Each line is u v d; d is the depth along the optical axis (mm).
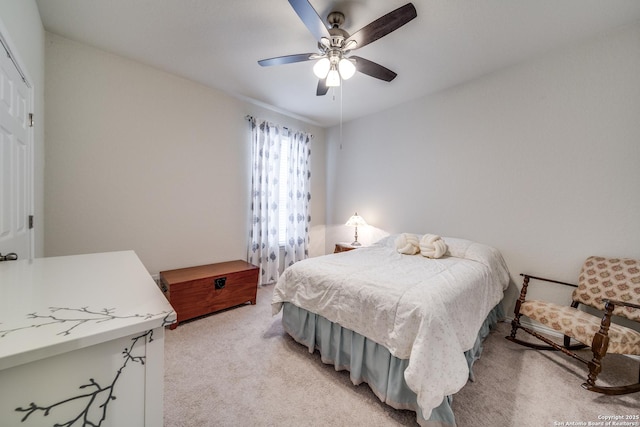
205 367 1744
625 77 1921
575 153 2135
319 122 4062
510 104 2457
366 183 3770
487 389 1559
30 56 1590
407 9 1407
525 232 2402
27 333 524
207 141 2932
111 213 2326
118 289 818
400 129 3359
